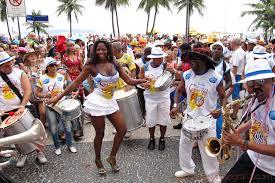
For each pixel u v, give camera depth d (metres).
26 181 4.40
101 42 4.12
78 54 7.38
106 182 4.34
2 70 4.44
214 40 9.47
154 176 4.47
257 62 2.49
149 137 6.02
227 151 2.89
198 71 3.89
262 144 2.48
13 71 4.53
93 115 4.21
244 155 2.91
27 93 4.55
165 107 5.24
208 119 3.85
